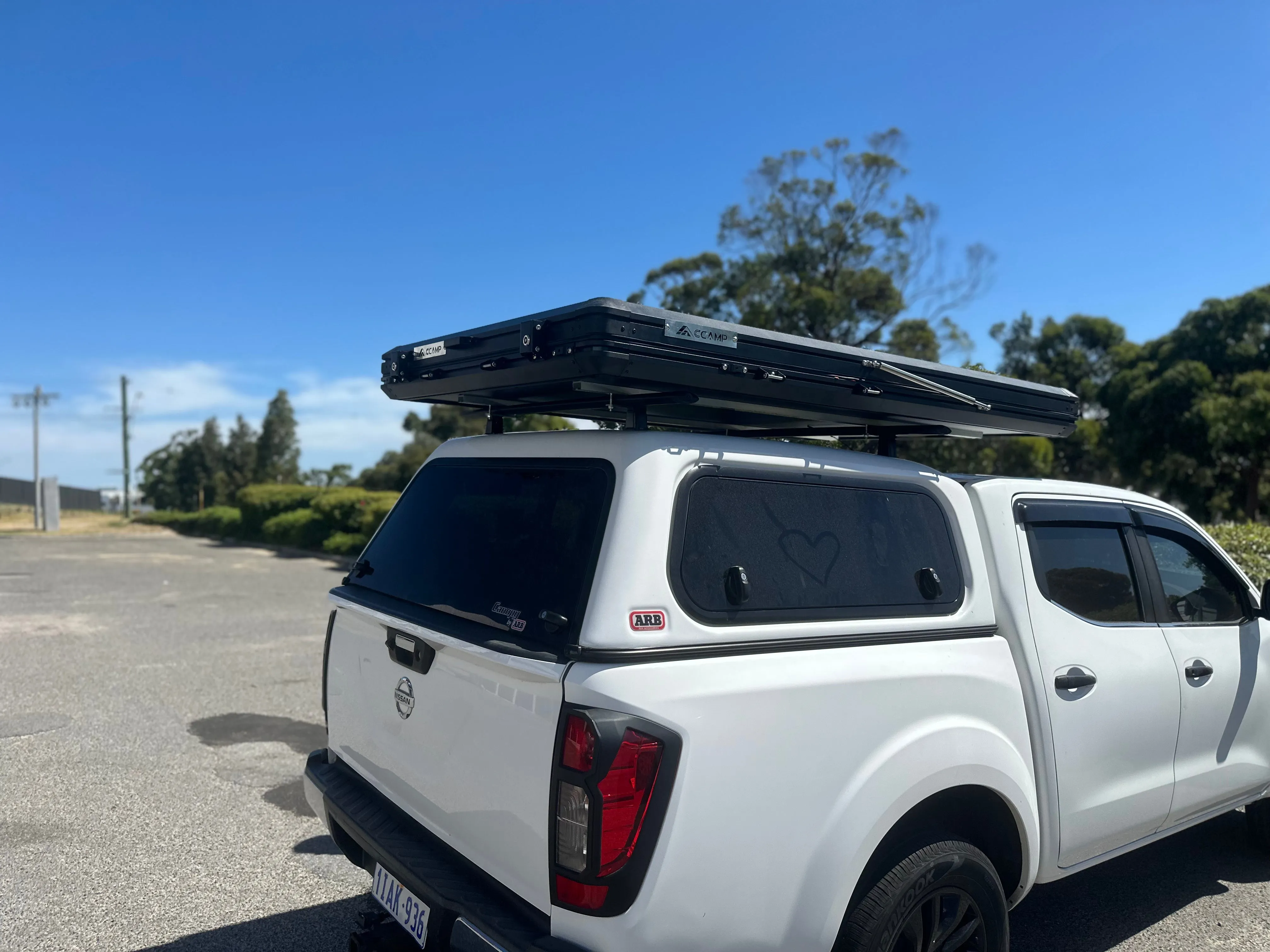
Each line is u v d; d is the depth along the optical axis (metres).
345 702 3.23
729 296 31.11
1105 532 3.54
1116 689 3.27
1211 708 3.72
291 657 9.45
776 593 2.44
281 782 5.46
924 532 2.90
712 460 2.45
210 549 28.06
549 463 2.62
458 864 2.49
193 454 65.06
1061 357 37.59
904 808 2.46
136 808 4.96
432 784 2.60
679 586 2.26
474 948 2.16
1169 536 3.84
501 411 3.34
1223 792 3.83
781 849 2.22
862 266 31.17
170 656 9.38
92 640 10.31
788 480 2.60
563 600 2.27
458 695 2.48
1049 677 3.03
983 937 2.71
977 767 2.68
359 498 24.03
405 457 34.06
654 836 2.03
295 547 27.31
